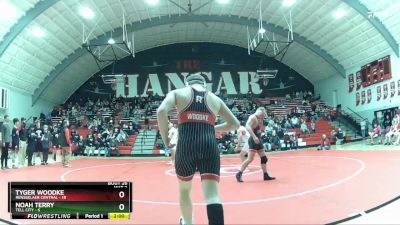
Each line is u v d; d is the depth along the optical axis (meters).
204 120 3.55
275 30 27.48
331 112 29.84
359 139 25.80
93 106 31.20
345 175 8.26
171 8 24.95
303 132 26.42
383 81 24.42
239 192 6.46
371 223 4.12
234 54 34.53
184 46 34.22
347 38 25.41
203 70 34.09
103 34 26.30
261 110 8.00
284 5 23.77
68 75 29.39
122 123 27.98
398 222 4.12
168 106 3.43
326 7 22.86
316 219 4.29
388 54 23.78
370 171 8.77
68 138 14.27
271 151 23.39
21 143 14.58
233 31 30.81
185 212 3.63
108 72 33.44
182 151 3.48
